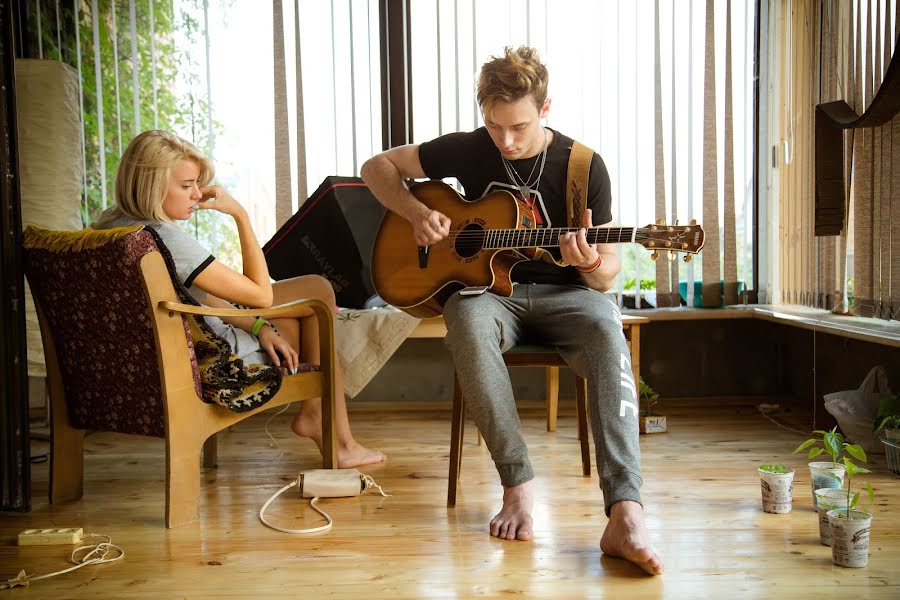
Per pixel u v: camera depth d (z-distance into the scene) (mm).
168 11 3432
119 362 2090
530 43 3514
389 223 2430
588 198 2244
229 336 2234
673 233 2070
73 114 3238
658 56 3492
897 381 2756
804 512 2076
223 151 3467
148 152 2070
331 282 3164
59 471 2271
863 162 2812
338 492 2271
